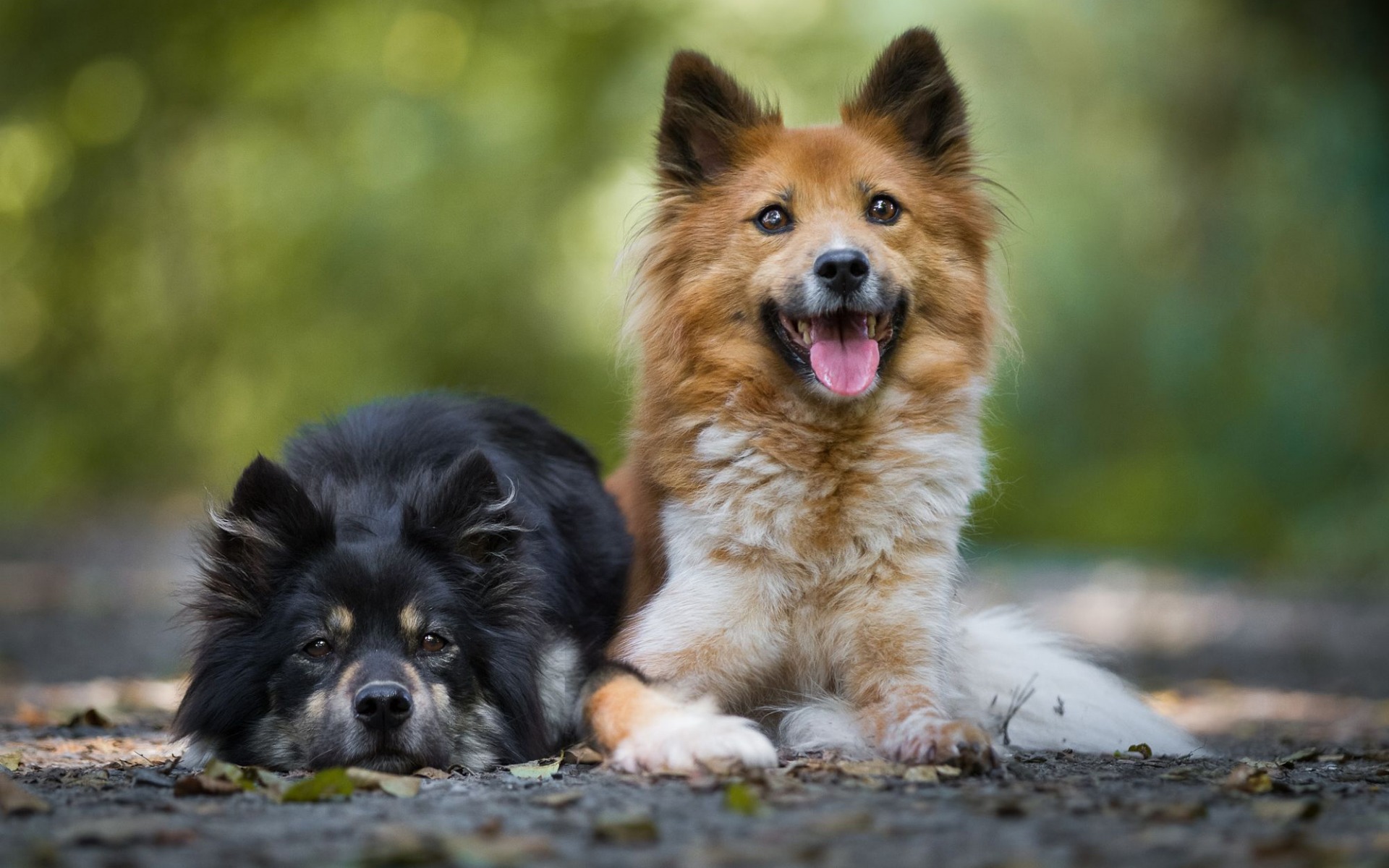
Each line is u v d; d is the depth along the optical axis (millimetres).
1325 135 27750
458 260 32531
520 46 31797
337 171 33781
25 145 35906
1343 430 28828
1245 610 20984
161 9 32625
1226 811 5543
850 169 8312
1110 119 30109
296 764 6961
